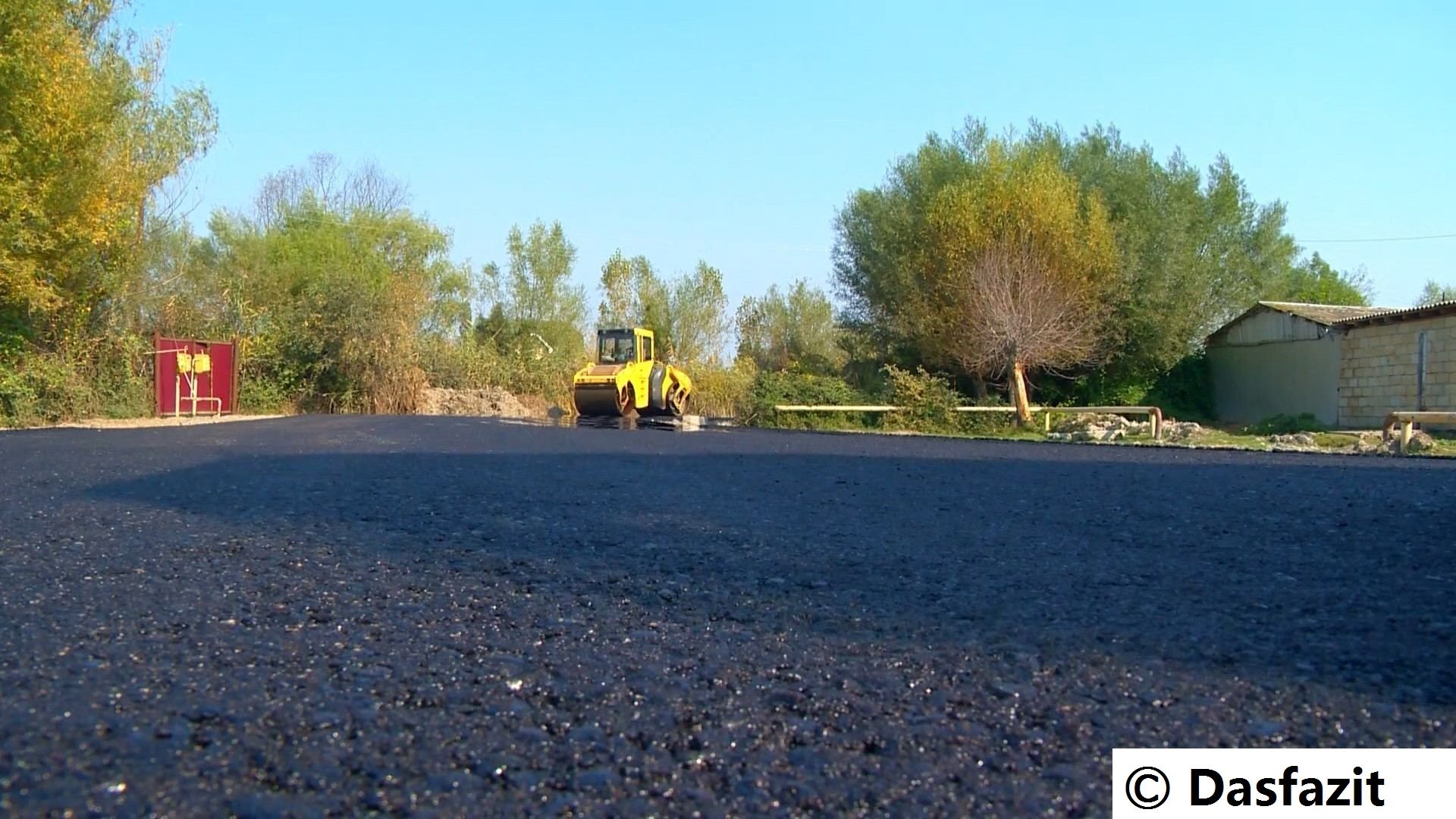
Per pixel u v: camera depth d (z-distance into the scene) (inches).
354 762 115.8
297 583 211.0
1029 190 1192.8
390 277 1635.1
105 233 933.2
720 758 119.0
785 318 1861.5
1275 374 1268.5
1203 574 225.6
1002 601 199.5
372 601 195.8
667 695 141.0
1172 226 1352.1
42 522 291.6
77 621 177.0
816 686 145.8
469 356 1519.4
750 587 211.2
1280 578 220.7
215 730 124.6
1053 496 371.6
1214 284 1486.2
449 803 106.0
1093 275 1215.6
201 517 301.7
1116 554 251.3
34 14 838.5
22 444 641.0
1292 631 175.5
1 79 821.9
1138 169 1421.0
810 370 1470.2
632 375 1068.5
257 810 102.8
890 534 281.1
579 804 106.6
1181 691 143.9
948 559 243.9
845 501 353.7
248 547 252.5
